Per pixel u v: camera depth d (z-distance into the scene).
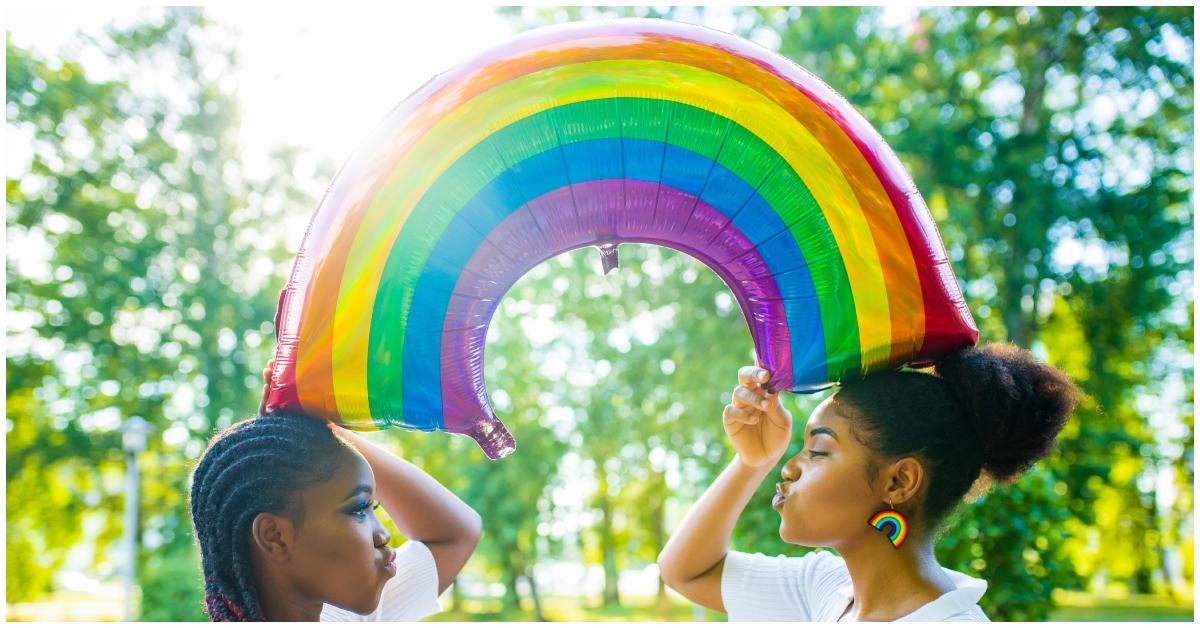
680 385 10.88
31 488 13.76
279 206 13.75
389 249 1.43
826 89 1.51
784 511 1.47
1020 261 11.34
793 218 1.46
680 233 1.51
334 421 1.44
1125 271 11.77
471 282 1.47
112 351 13.33
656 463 12.85
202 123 13.41
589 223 1.50
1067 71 12.07
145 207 13.48
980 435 1.42
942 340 1.44
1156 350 12.84
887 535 1.42
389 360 1.43
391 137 1.46
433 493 1.70
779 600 1.73
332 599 1.37
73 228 13.30
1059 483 9.80
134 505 9.89
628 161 1.46
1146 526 13.72
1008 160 11.23
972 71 12.17
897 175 1.47
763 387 1.57
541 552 14.53
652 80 1.46
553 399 12.94
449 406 1.46
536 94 1.45
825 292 1.45
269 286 13.80
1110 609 12.30
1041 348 12.38
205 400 13.38
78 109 13.01
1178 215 12.09
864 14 11.81
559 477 13.95
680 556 1.77
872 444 1.41
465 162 1.44
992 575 4.60
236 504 1.34
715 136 1.45
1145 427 13.24
